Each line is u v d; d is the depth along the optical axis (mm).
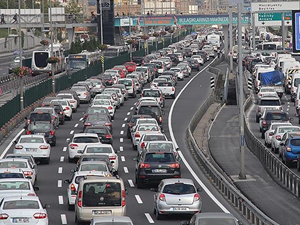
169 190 82812
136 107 191625
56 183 110625
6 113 173375
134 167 126125
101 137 142750
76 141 130500
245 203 83625
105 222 59062
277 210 94938
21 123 185375
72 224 80000
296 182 104625
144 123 149125
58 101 189875
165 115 199500
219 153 150125
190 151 145375
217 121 198750
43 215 69625
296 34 188625
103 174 89625
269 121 164875
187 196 82375
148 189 106188
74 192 88312
